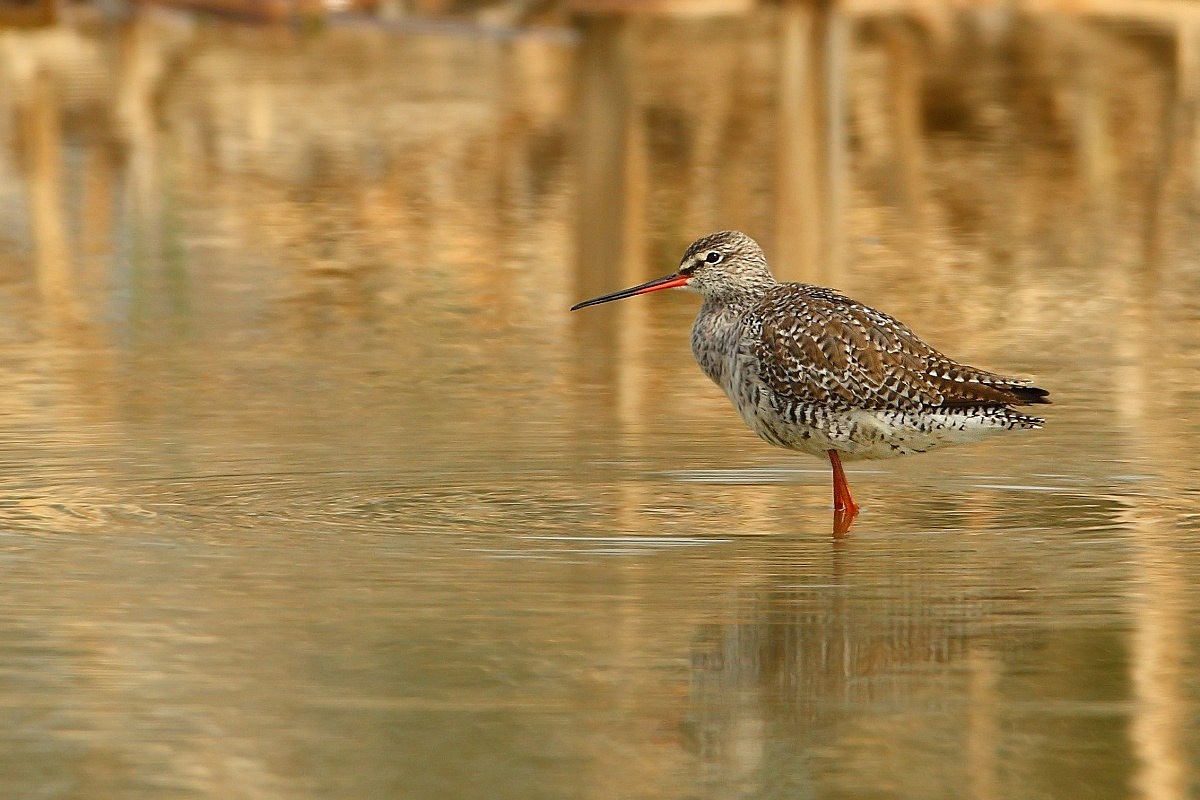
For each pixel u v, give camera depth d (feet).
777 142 88.69
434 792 27.43
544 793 27.37
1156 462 45.85
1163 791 27.55
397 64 108.37
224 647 32.68
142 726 29.55
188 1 119.44
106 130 92.99
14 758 28.48
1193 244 74.79
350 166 87.56
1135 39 110.63
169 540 39.01
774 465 46.19
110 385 53.83
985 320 62.80
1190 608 34.71
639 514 41.52
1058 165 88.07
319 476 44.37
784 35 108.17
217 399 52.31
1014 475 45.06
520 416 50.67
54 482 43.55
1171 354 57.93
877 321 42.91
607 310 65.46
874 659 32.32
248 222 78.07
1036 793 27.50
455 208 81.00
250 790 27.48
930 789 27.61
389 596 35.42
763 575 36.81
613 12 117.08
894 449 42.75
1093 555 38.17
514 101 99.19
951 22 112.78
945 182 84.58
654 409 51.70
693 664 32.04
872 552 38.52
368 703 30.42
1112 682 31.35
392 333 61.41
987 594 35.53
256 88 101.71
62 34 114.73
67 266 70.54
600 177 83.41
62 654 32.40
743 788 27.55
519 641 33.06
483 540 39.22
